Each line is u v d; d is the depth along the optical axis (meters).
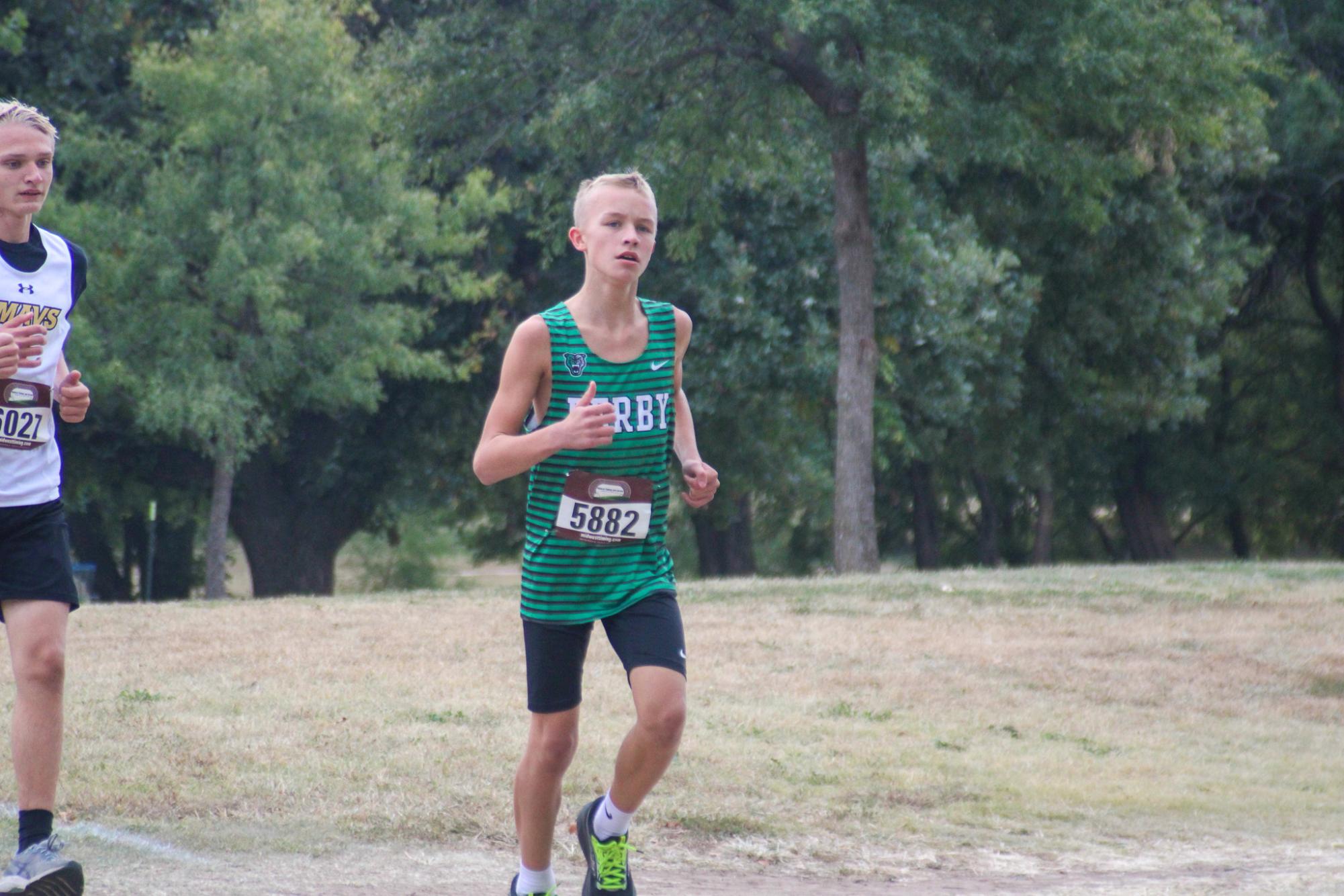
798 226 65.75
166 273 54.38
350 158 58.62
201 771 18.39
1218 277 76.69
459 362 72.19
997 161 50.66
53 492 11.95
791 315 66.00
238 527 77.38
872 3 44.78
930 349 69.44
